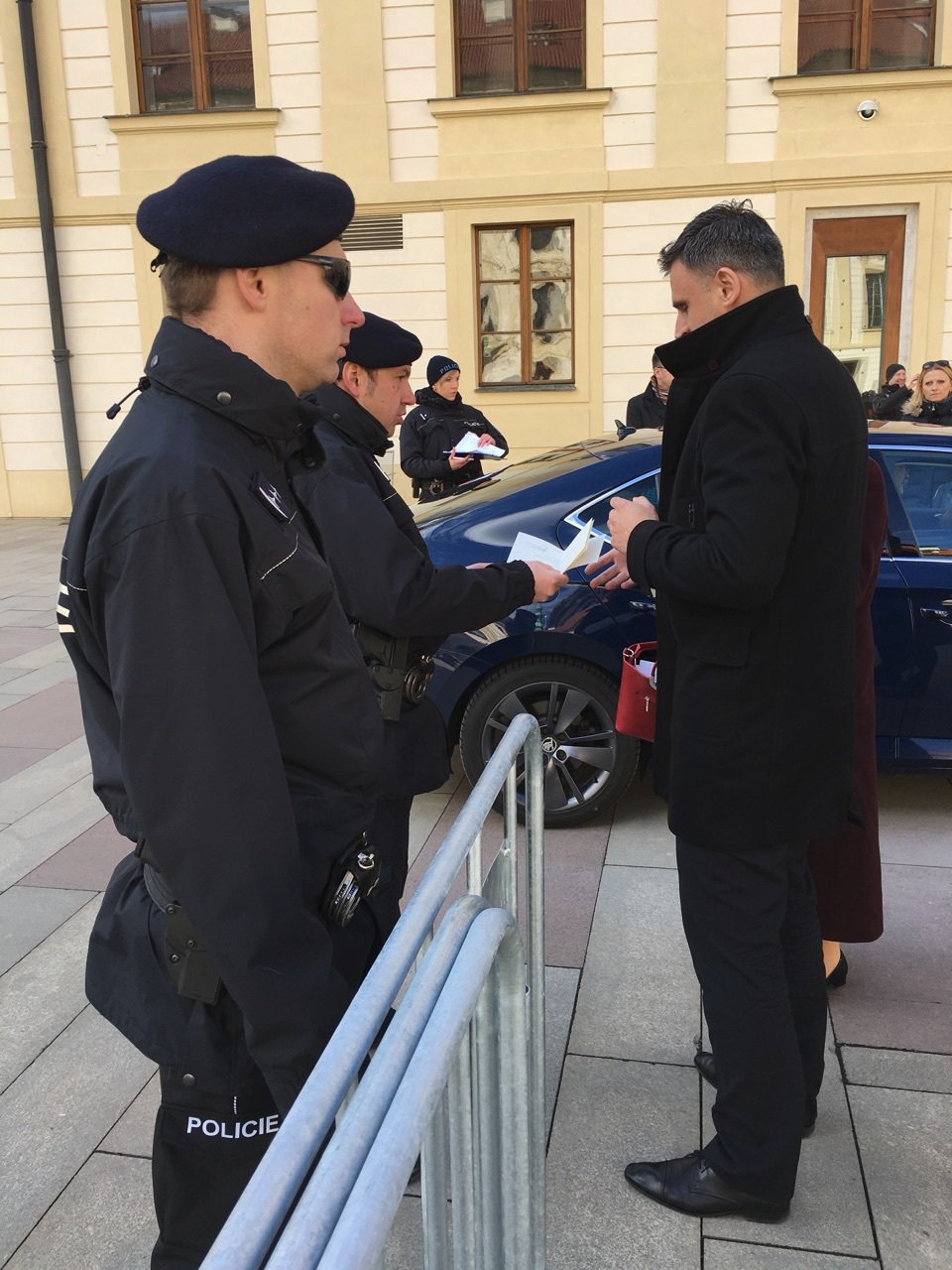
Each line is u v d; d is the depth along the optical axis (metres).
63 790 4.14
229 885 1.13
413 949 1.05
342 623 1.33
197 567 1.12
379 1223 0.73
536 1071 1.76
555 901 3.11
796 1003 2.05
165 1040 1.32
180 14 10.59
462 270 10.57
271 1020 1.14
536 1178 1.67
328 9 10.23
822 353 1.75
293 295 1.27
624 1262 1.85
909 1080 2.29
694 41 9.89
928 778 3.98
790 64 9.87
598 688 3.49
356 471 1.96
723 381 1.69
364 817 1.39
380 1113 0.84
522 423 10.81
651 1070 2.36
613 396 10.67
